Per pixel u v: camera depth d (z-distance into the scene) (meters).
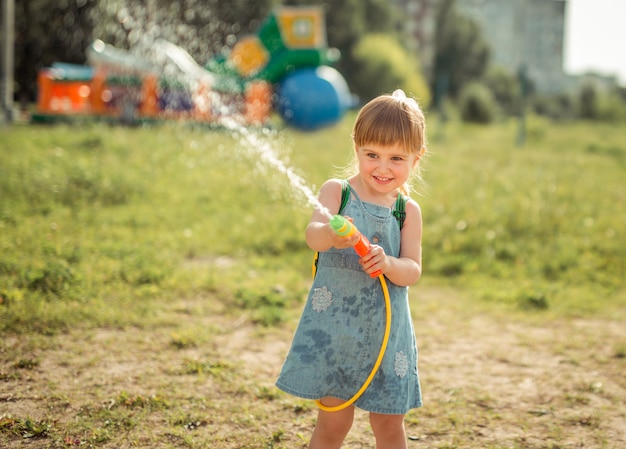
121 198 7.73
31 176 7.75
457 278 6.14
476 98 40.16
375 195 2.54
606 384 3.78
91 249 5.59
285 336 4.32
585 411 3.42
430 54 71.31
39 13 22.22
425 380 3.78
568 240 7.13
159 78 14.94
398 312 2.47
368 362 2.41
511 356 4.20
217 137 11.48
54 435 2.87
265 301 4.89
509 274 6.30
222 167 9.25
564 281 6.17
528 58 100.94
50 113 15.33
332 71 19.36
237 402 3.33
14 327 3.99
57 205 7.12
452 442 3.05
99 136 10.70
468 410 3.39
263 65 18.45
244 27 25.72
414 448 2.99
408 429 3.18
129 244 5.91
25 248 5.38
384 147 2.40
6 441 2.82
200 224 7.00
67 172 8.08
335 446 2.50
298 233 6.80
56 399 3.22
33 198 7.24
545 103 73.56
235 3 23.91
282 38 18.48
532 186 9.83
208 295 4.98
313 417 3.22
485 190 9.34
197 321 4.44
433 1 71.06
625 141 26.47
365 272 2.42
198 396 3.35
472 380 3.79
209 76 15.41
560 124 44.09
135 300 4.68
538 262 6.53
